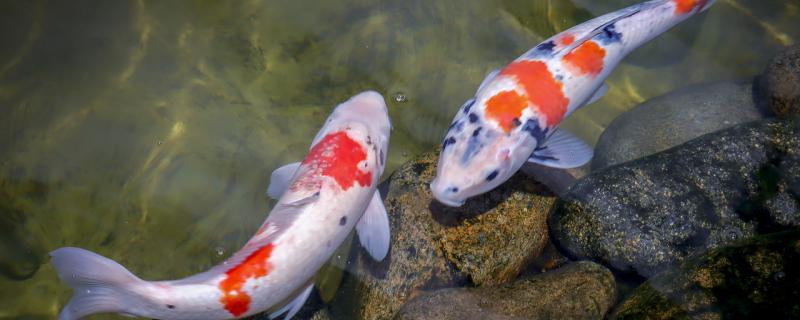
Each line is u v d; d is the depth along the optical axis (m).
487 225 1.28
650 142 1.40
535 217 1.30
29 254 1.34
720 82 1.46
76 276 1.12
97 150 1.42
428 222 1.28
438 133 1.44
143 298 1.12
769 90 1.39
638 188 1.29
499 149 1.23
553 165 1.29
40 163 1.40
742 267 1.17
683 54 1.52
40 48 1.49
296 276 1.19
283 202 1.21
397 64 1.50
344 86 1.48
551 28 1.53
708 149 1.32
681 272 1.21
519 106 1.25
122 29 1.51
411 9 1.54
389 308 1.25
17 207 1.37
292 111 1.46
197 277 1.14
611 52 1.32
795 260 1.16
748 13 1.54
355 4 1.54
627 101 1.50
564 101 1.28
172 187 1.39
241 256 1.15
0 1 1.50
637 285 1.28
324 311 1.27
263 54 1.50
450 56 1.51
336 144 1.24
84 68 1.48
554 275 1.25
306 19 1.53
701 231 1.28
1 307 1.30
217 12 1.53
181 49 1.50
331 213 1.20
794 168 1.29
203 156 1.42
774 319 1.12
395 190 1.32
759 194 1.29
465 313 1.20
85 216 1.37
